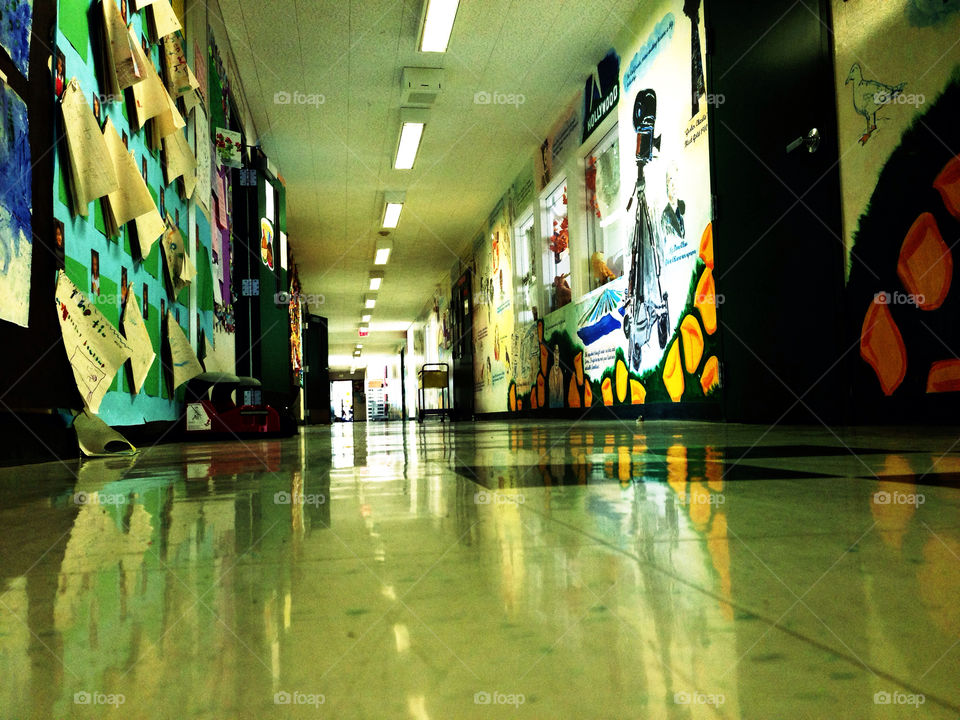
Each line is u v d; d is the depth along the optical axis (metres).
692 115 4.83
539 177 8.43
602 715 0.25
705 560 0.51
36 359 2.04
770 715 0.25
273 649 0.34
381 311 20.98
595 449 2.02
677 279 5.09
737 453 1.66
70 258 2.36
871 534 0.60
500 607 0.40
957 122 2.72
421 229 12.15
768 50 3.90
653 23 5.40
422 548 0.59
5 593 0.47
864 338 3.23
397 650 0.33
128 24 3.01
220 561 0.56
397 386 33.50
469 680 0.29
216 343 5.20
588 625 0.36
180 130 3.87
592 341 7.02
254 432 4.06
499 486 1.08
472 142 8.30
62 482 1.36
